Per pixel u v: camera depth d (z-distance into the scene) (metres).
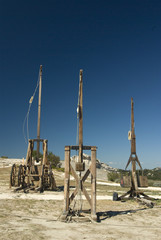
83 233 6.27
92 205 8.17
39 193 15.95
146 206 12.03
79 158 8.41
